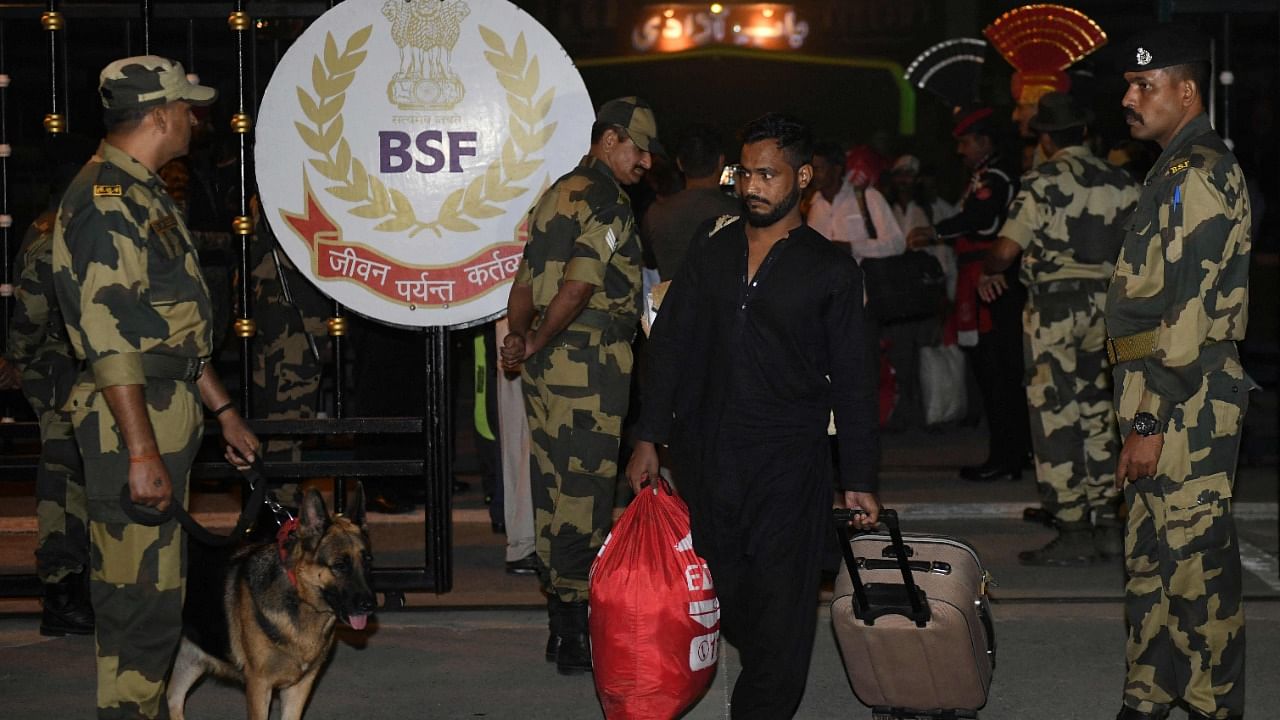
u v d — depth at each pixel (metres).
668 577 4.17
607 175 4.91
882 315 8.61
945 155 17.61
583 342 4.87
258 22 5.92
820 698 4.77
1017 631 5.51
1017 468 8.81
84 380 3.79
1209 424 3.88
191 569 4.23
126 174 3.68
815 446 3.82
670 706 4.20
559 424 4.90
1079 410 6.59
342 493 5.66
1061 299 6.43
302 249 5.38
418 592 6.06
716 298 3.82
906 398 10.82
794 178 3.76
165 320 3.68
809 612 3.84
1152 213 3.90
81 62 10.99
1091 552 6.61
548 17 17.97
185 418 3.78
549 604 5.11
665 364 3.96
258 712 4.06
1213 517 3.90
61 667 5.09
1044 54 7.82
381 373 7.44
